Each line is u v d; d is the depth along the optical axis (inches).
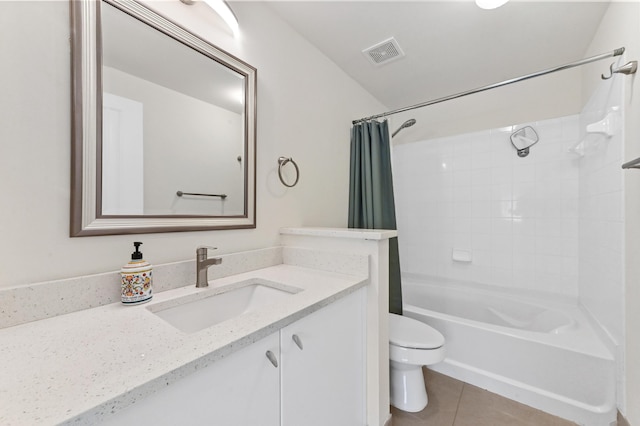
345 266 47.3
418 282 101.8
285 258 56.3
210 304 39.4
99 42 33.1
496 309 84.1
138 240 37.0
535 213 80.7
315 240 53.0
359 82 86.5
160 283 37.7
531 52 70.1
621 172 48.5
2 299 25.9
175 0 41.7
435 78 84.0
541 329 73.3
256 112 53.2
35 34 28.9
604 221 56.2
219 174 47.1
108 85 34.1
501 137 86.2
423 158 101.8
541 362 54.7
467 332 63.9
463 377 63.9
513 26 60.3
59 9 30.5
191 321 36.9
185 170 42.4
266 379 27.7
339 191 78.6
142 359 20.6
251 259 50.4
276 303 32.6
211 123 46.1
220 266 45.3
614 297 50.5
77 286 30.5
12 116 27.5
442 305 94.3
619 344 47.5
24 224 28.1
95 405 15.7
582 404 50.3
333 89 76.2
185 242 42.3
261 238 54.8
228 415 24.1
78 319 28.4
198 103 44.3
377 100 98.0
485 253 89.0
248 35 52.8
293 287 40.3
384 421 47.3
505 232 85.5
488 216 88.5
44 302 28.2
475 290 89.8
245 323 27.1
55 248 30.1
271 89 57.6
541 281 79.7
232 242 49.3
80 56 31.5
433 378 65.4
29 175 28.4
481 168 89.8
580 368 50.8
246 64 51.3
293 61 63.2
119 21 35.2
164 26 39.9
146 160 37.8
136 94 36.9
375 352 45.1
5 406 15.4
